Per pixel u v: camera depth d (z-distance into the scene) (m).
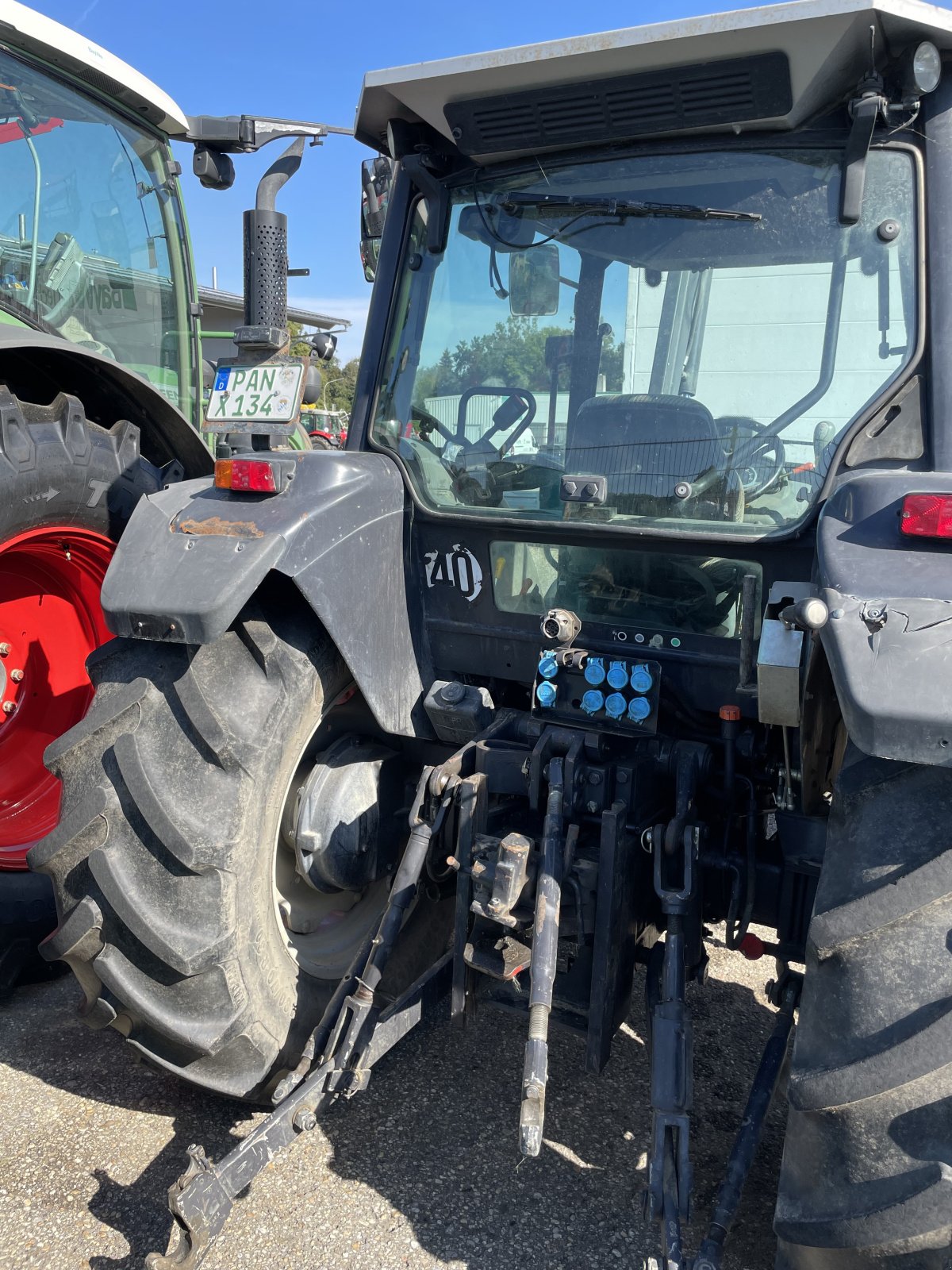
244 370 2.54
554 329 2.28
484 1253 1.92
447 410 2.41
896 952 1.41
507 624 2.35
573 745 2.07
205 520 2.10
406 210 2.49
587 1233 1.98
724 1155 2.21
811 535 1.98
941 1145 1.33
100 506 3.06
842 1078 1.38
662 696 2.19
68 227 3.65
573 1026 2.03
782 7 1.81
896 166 1.95
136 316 4.04
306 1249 1.92
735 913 2.09
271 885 2.16
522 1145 1.67
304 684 2.13
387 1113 2.33
